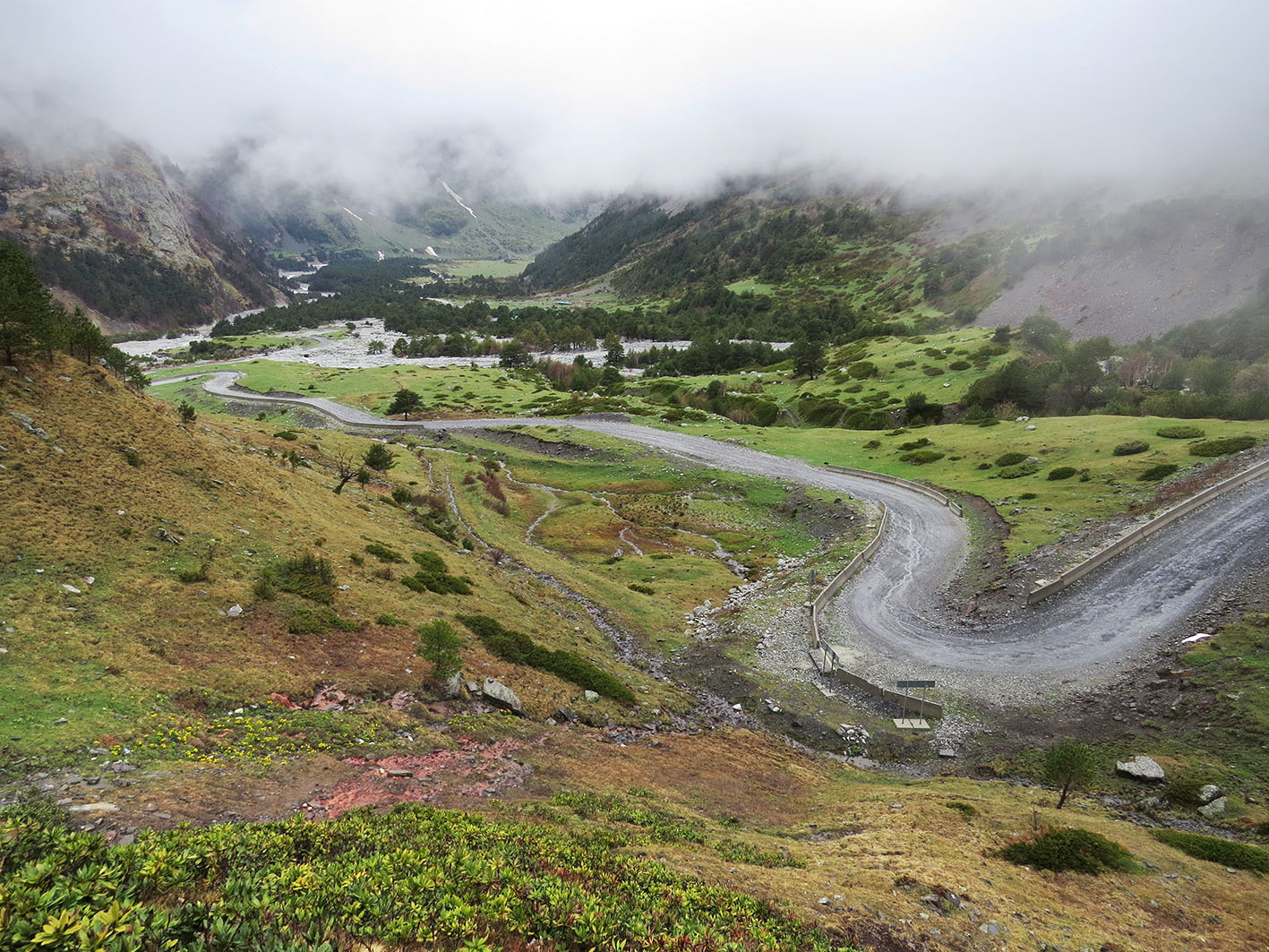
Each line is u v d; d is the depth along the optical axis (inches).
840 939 575.2
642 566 2906.0
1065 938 665.0
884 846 866.1
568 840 680.4
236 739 892.0
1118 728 1433.3
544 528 3459.6
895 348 7027.6
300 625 1289.4
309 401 6801.2
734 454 4424.2
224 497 1736.0
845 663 1884.8
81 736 776.9
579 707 1432.1
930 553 2608.3
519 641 1632.6
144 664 991.6
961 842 903.7
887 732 1585.9
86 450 1521.9
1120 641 1745.8
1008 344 6072.8
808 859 807.1
